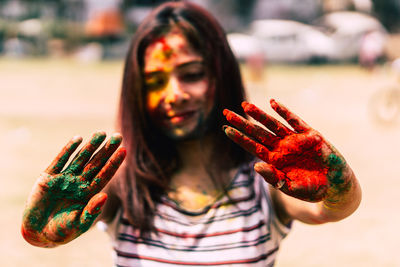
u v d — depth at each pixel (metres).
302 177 1.49
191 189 1.88
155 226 1.82
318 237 5.33
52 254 4.85
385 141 9.82
